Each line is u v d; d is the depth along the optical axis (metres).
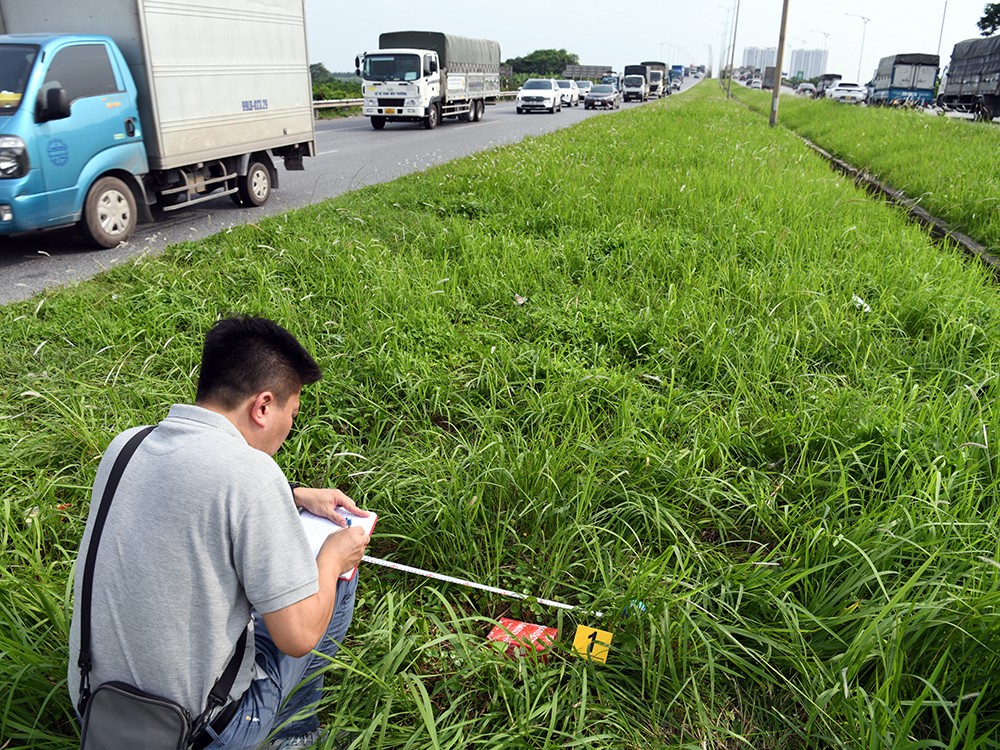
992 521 3.06
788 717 2.55
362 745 2.26
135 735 1.71
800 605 2.84
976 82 34.16
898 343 5.18
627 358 5.33
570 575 3.14
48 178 7.55
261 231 8.34
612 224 8.74
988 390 4.35
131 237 9.14
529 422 4.23
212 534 1.72
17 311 5.91
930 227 8.94
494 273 6.82
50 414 4.32
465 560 3.17
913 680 2.55
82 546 1.82
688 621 2.69
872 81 53.00
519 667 2.58
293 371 1.95
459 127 27.39
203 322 5.63
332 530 2.41
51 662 2.47
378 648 2.70
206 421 1.82
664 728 2.52
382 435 4.30
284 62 11.55
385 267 6.77
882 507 3.36
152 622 1.71
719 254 7.37
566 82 50.94
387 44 27.39
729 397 4.48
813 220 8.45
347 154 17.73
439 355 5.15
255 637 2.09
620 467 3.69
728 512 3.56
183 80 9.30
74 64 7.88
